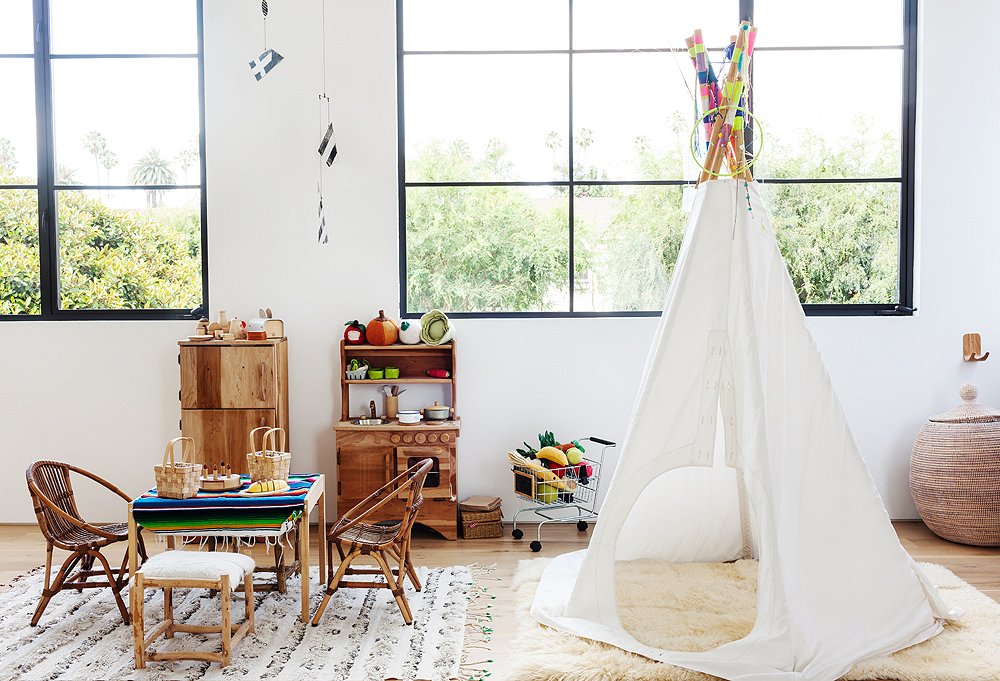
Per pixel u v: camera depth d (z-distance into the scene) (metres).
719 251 3.10
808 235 4.75
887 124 4.71
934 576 3.62
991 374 4.62
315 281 4.57
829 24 4.69
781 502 2.82
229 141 4.54
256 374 4.24
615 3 4.66
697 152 3.45
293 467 4.59
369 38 4.54
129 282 4.71
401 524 3.29
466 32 4.66
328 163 4.39
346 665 2.79
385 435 4.31
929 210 4.59
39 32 4.62
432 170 4.70
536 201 4.71
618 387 4.62
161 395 4.59
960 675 2.62
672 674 2.67
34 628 3.13
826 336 4.60
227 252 4.56
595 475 4.59
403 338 4.45
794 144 4.72
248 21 4.51
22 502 4.61
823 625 2.77
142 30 4.66
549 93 4.68
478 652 2.90
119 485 4.60
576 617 3.10
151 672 2.76
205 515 3.06
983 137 4.57
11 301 4.71
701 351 3.06
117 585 3.19
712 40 4.68
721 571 3.68
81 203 4.69
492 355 4.61
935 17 4.54
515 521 4.35
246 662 2.82
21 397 4.59
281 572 3.49
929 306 4.60
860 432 4.61
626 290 4.73
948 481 4.11
